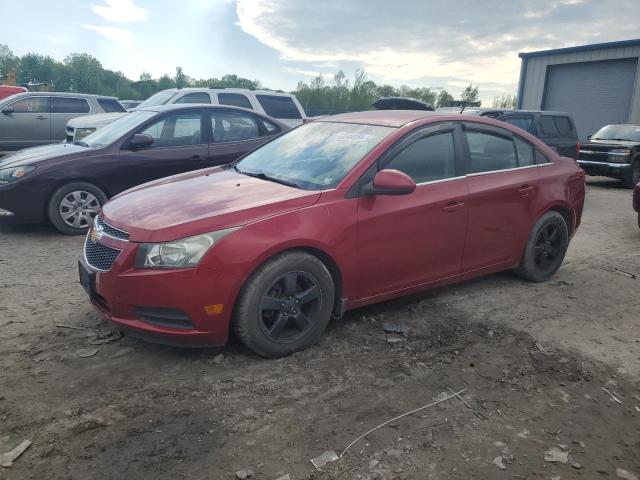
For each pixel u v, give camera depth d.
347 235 3.74
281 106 12.28
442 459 2.69
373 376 3.46
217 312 3.33
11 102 13.40
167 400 3.12
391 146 4.07
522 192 4.87
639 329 4.35
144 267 3.29
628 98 22.45
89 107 14.36
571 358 3.80
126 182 7.03
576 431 2.97
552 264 5.40
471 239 4.55
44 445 2.70
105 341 3.79
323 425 2.94
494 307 4.69
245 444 2.76
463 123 4.61
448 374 3.52
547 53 24.94
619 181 15.20
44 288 4.83
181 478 2.51
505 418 3.06
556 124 13.02
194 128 7.56
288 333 3.66
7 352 3.61
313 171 4.08
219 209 3.49
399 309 4.55
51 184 6.57
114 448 2.69
